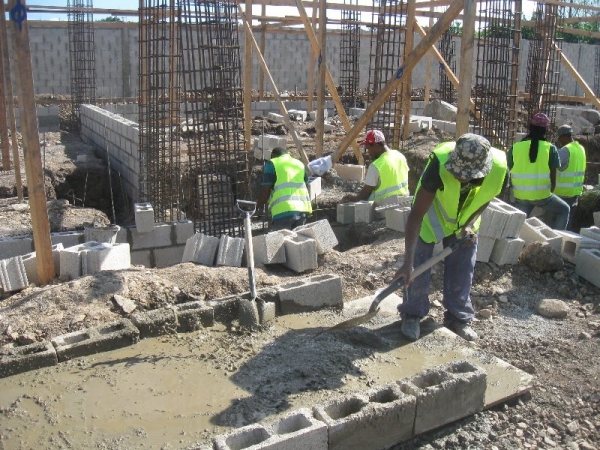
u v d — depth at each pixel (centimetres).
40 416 325
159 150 908
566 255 580
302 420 289
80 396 343
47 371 371
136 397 342
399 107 1020
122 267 543
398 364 380
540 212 789
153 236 676
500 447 313
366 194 719
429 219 398
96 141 1332
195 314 427
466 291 428
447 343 408
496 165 374
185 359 385
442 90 1775
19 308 432
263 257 557
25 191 935
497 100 973
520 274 543
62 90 1938
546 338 444
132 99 1831
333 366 376
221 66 775
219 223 811
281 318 446
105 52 1978
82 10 1447
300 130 1386
